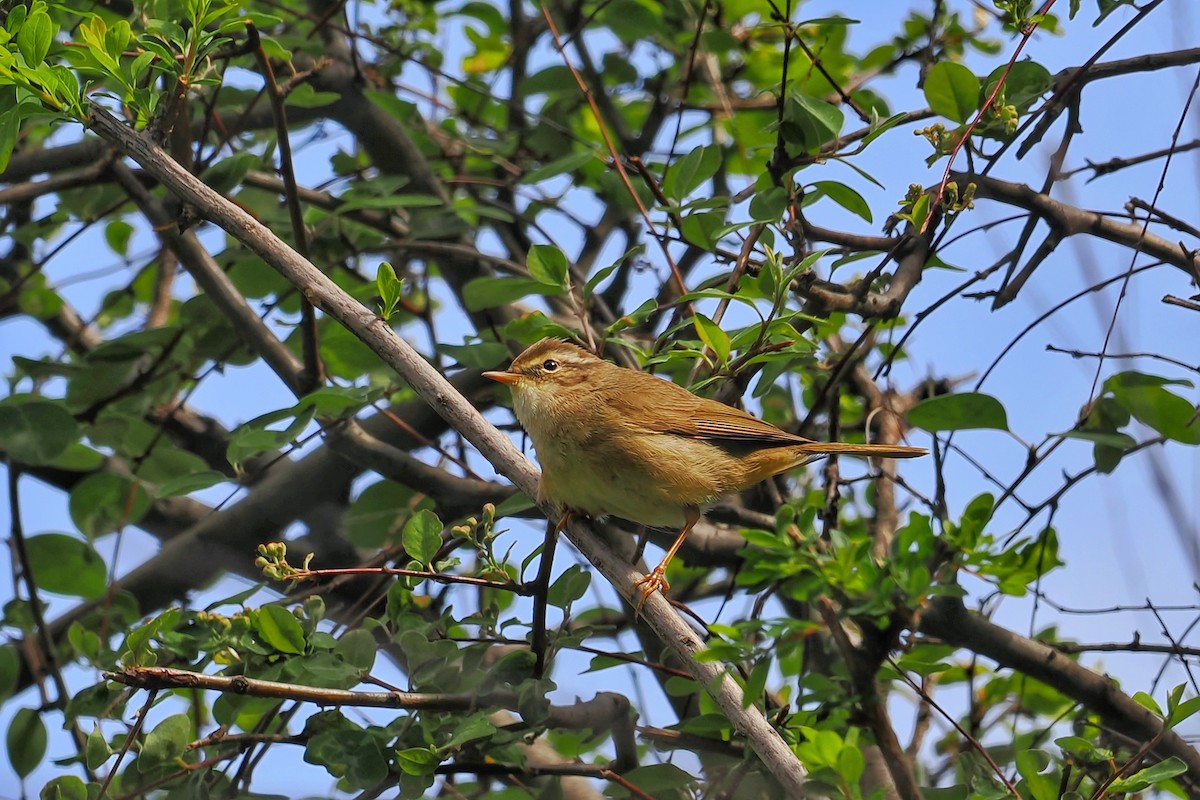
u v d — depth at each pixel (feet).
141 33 31.83
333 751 28.07
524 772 29.12
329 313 27.78
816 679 30.83
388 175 45.21
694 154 34.35
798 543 25.04
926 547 24.93
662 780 30.07
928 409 32.50
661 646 37.29
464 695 28.35
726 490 33.01
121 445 43.39
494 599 30.58
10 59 25.27
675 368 40.55
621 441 31.19
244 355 43.75
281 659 29.63
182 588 41.60
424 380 27.91
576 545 28.50
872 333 38.32
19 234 43.60
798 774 24.18
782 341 29.19
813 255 28.09
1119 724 33.55
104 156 36.78
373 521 40.45
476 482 38.60
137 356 41.52
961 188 33.73
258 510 41.39
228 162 35.96
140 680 24.71
